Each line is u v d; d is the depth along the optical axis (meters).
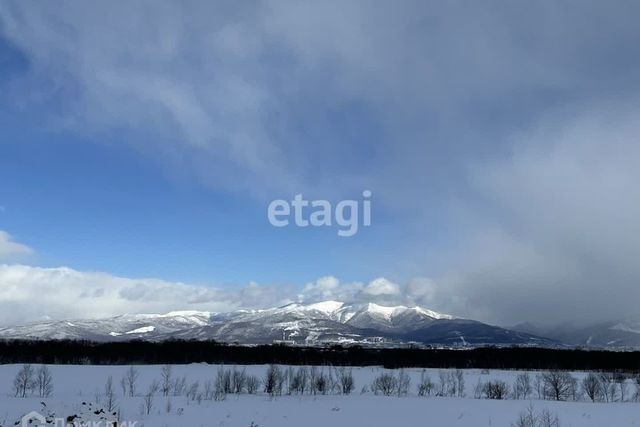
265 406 48.19
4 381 71.50
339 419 41.91
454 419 43.66
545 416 44.69
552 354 165.25
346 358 147.00
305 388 71.94
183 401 49.78
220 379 69.94
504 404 55.22
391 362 140.62
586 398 68.88
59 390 63.03
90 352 141.75
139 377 83.06
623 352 175.25
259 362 131.25
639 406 54.25
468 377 100.00
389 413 46.22
